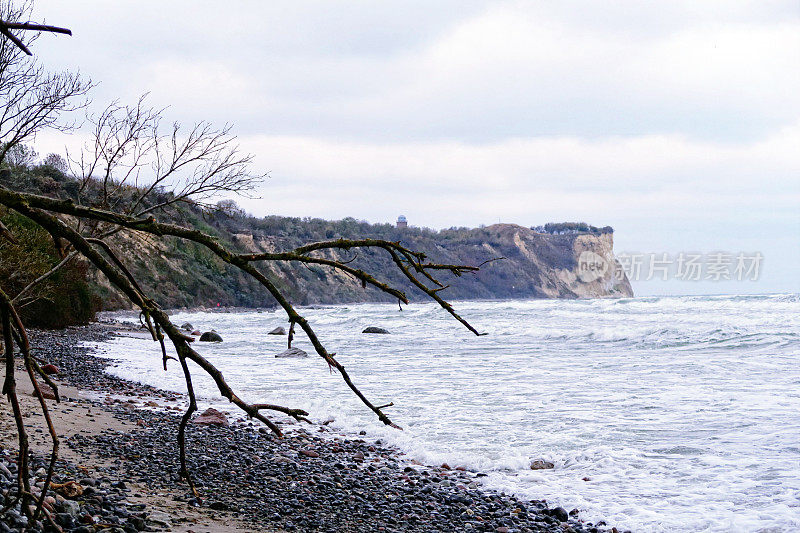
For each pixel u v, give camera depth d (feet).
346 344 111.24
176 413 43.78
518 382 59.82
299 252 7.33
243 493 25.05
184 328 145.69
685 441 35.60
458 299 574.97
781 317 132.57
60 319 109.91
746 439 35.19
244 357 88.99
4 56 20.07
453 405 48.83
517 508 26.30
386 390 56.54
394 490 28.25
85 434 32.14
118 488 22.81
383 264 492.13
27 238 53.88
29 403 38.37
